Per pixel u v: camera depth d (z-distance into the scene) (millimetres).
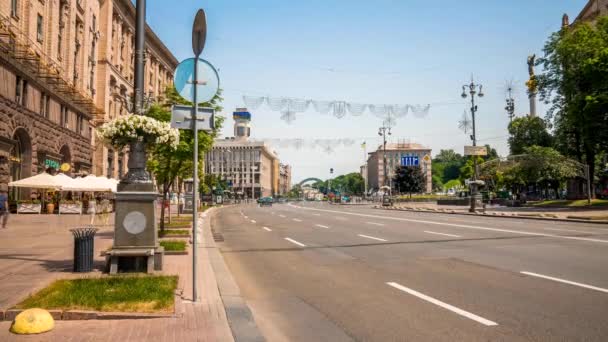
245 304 6547
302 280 8812
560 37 40969
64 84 35656
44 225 23031
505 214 31578
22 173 30750
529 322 5688
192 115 7129
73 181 29844
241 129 149000
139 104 11695
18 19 30438
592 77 35562
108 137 8914
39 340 4906
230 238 17312
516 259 10719
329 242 15344
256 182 137000
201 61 7215
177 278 7906
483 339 5090
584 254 11391
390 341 5098
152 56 64875
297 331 5555
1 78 26312
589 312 6078
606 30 38062
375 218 29453
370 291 7668
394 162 144625
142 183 8719
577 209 38188
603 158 53812
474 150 38250
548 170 49562
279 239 16734
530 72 63312
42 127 32688
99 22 49250
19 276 8156
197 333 5180
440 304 6668
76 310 5762
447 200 58781
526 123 64500
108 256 8578
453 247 13203
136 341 4891
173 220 28266
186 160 18672
